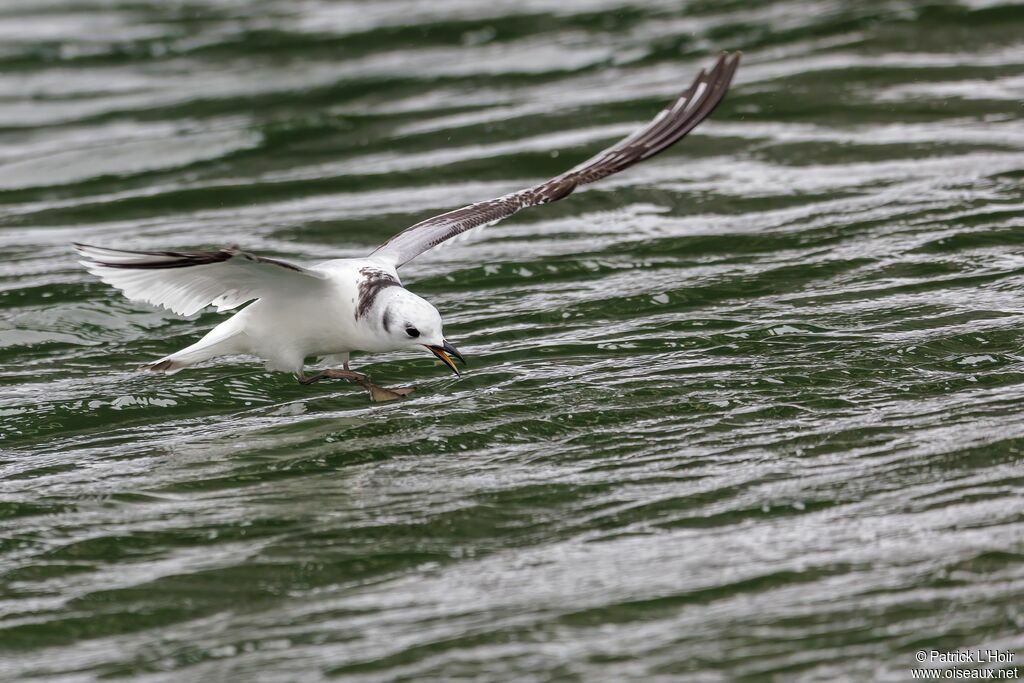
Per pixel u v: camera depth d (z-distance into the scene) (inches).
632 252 674.8
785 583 363.6
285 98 1003.9
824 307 582.9
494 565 387.2
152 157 889.5
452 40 1133.1
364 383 522.3
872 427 463.2
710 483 429.4
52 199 821.9
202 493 449.4
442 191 788.0
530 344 573.0
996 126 812.6
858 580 362.6
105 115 994.7
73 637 362.3
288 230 736.3
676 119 536.4
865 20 1029.8
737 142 824.9
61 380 565.3
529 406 504.1
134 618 370.0
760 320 573.3
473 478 447.5
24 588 388.8
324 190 805.9
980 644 331.6
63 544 414.0
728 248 669.3
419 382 546.6
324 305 480.7
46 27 1272.1
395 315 469.7
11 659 352.8
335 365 538.0
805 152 799.7
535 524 411.5
